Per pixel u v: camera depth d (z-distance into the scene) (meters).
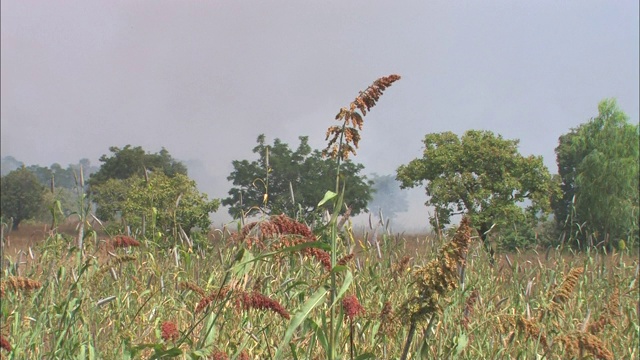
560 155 116.44
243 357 8.43
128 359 8.55
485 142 72.12
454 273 7.25
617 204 89.38
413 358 8.84
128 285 12.51
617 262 18.86
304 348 9.45
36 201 146.00
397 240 14.66
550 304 10.11
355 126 7.45
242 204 11.32
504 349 10.00
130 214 19.05
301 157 61.34
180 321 10.80
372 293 11.46
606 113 102.56
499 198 70.94
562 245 19.11
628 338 12.51
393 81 7.34
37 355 9.44
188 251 13.67
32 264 12.23
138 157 104.50
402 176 74.88
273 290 10.45
